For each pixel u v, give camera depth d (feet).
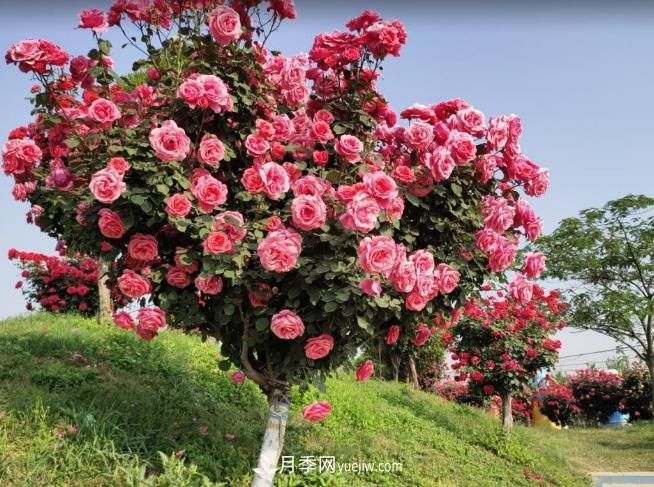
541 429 61.11
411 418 30.76
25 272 39.42
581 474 33.04
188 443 16.47
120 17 14.55
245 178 12.74
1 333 24.54
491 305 35.94
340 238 12.53
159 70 14.73
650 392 75.97
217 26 13.34
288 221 13.53
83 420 15.11
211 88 13.05
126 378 20.86
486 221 14.40
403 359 52.42
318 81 15.94
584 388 79.51
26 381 17.79
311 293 12.40
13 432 14.44
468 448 28.96
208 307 14.47
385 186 12.06
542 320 35.88
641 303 61.82
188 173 13.53
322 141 13.96
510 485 24.94
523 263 15.14
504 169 15.70
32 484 12.51
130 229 13.60
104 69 13.85
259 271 12.80
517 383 34.86
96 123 13.32
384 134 15.94
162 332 30.89
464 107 15.62
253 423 21.04
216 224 12.64
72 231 14.55
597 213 65.10
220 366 14.79
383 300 12.39
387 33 14.23
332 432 23.49
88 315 40.29
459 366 36.70
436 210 14.61
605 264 65.00
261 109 14.97
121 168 12.46
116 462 13.71
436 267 14.28
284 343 14.25
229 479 14.98
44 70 13.47
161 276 13.56
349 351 13.89
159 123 14.05
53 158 16.99
